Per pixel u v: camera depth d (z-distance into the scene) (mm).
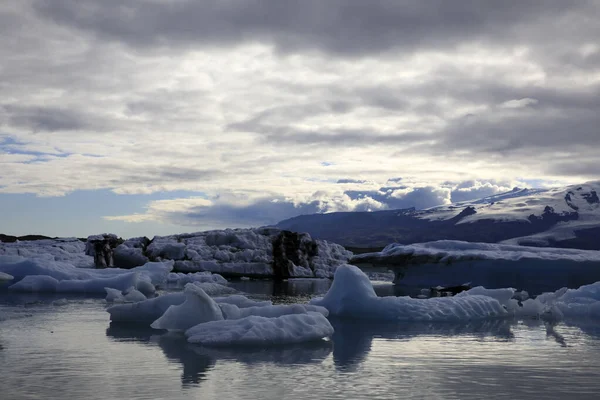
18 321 14648
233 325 11875
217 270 46906
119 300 19031
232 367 9109
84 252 50562
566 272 28000
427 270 30156
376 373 8797
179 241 51719
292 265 47844
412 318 16062
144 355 10039
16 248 45781
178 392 7496
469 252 28453
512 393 7699
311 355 10258
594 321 16203
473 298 17250
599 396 7602
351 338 12477
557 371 9133
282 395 7391
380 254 30328
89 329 13273
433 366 9422
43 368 8906
